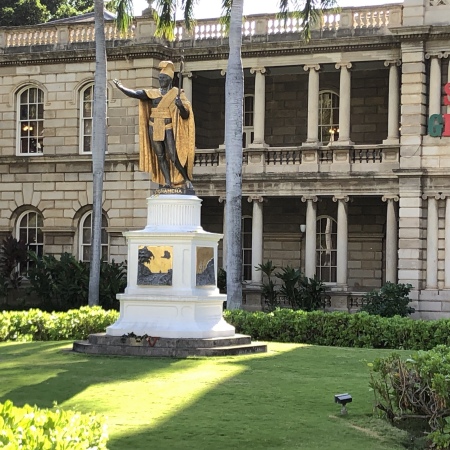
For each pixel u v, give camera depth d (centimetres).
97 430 998
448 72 3919
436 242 3912
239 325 2523
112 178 4378
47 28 4522
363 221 4400
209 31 4325
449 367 1354
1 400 1478
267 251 4566
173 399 1488
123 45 4325
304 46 4131
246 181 4238
